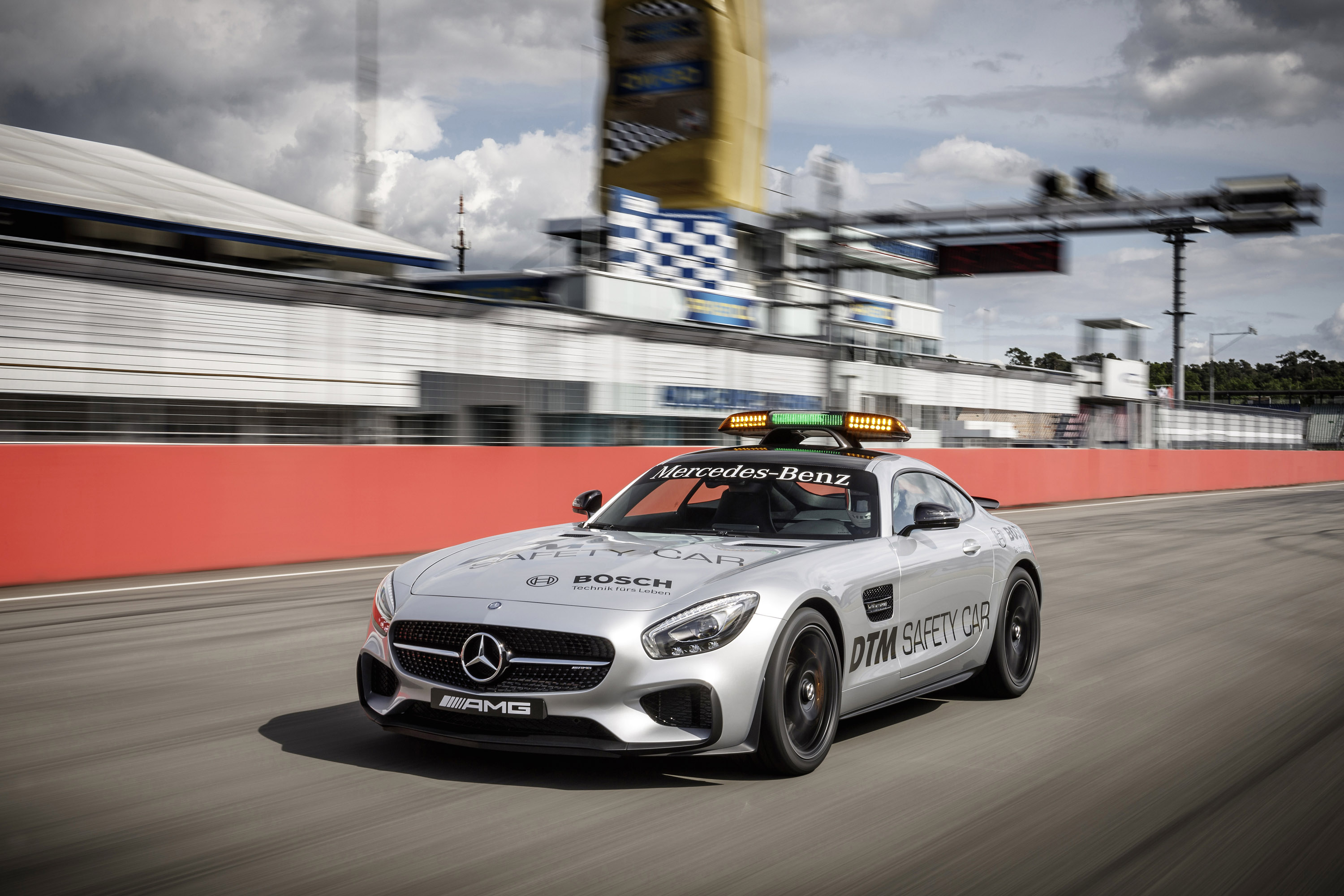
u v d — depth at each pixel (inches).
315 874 123.7
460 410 547.2
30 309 406.9
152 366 440.5
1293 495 1248.2
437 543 514.9
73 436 416.5
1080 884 126.3
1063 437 1114.7
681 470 219.8
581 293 932.6
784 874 127.0
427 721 162.1
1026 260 939.3
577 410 608.1
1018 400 1035.3
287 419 481.4
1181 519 823.7
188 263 448.1
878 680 185.8
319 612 326.3
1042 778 170.2
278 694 218.4
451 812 146.2
